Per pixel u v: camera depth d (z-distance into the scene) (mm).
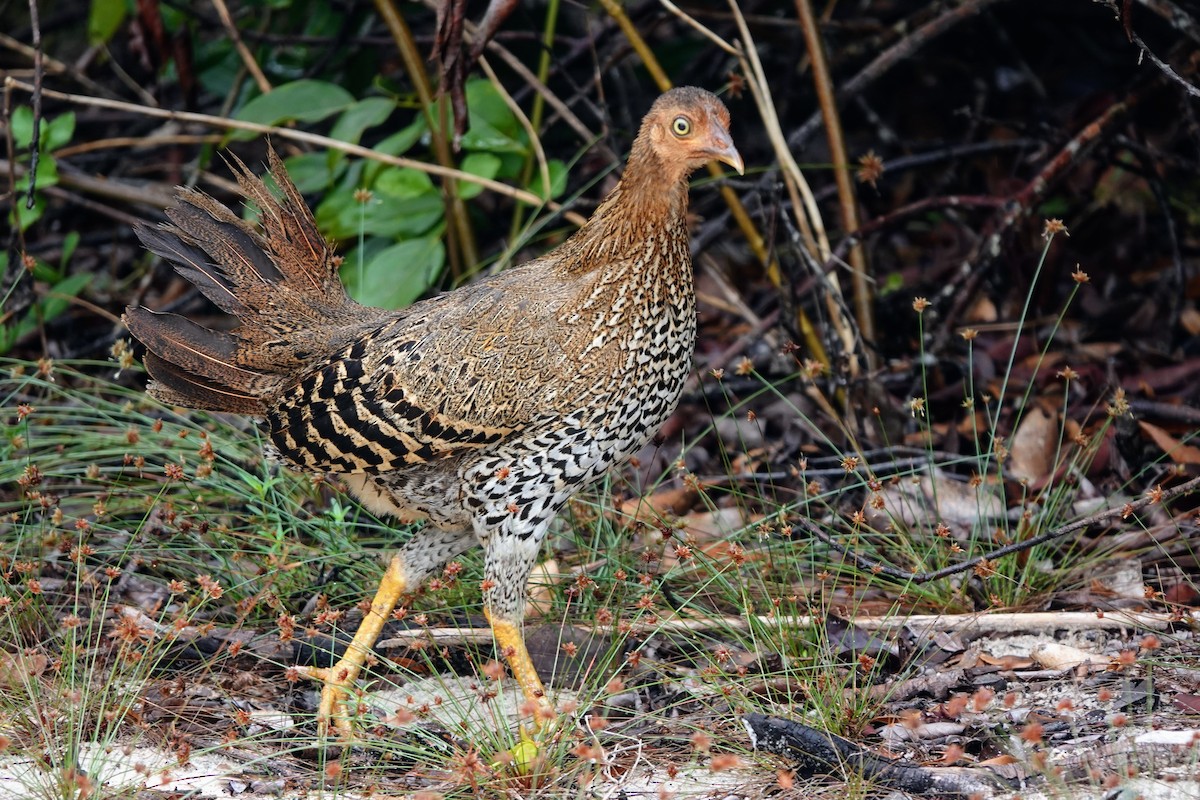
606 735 7445
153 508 9547
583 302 7887
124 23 16344
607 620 8344
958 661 8305
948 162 14867
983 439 11266
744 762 7227
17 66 16906
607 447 8078
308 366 8320
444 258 12086
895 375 12094
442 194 12109
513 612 7996
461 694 8352
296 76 14469
